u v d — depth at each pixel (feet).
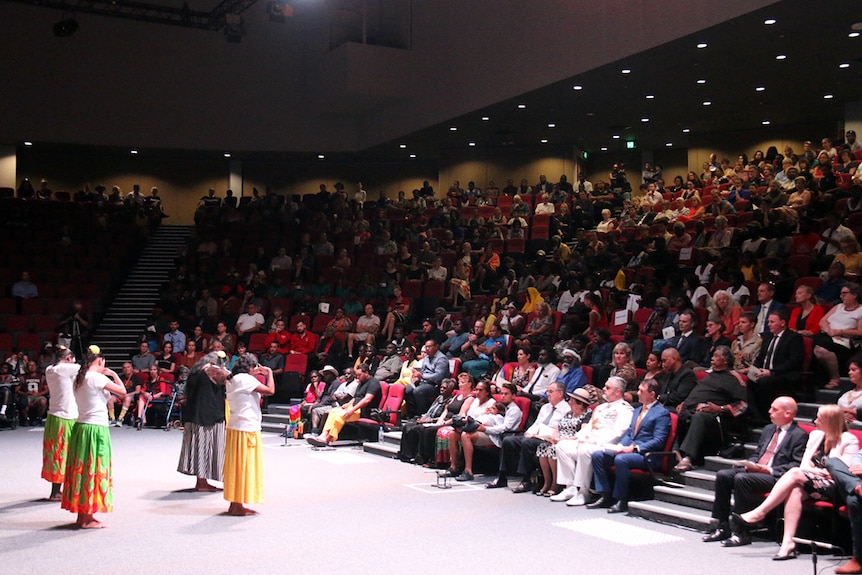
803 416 27.30
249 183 84.58
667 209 56.90
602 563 19.11
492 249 60.44
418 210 70.44
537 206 66.44
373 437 39.50
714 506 21.35
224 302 58.54
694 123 65.62
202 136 72.84
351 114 73.00
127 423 48.96
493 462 31.99
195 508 25.30
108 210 73.77
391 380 42.75
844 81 52.70
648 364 29.55
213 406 28.07
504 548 20.45
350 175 85.05
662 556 19.70
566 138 71.51
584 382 31.99
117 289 64.64
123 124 71.51
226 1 62.59
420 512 24.72
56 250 65.31
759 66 48.85
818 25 41.22
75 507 22.06
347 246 65.10
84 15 70.64
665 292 40.19
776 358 27.61
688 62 47.70
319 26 70.08
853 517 18.12
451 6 60.85
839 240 36.83
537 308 41.06
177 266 67.97
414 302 54.44
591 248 51.08
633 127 67.00
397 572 18.40
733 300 32.55
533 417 31.76
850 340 28.60
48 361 50.62
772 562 19.11
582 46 49.52
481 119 62.03
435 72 62.80
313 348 50.31
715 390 26.84
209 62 73.10
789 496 19.71
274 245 67.51
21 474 31.42
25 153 79.00
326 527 22.74
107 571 18.42
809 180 48.16
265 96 73.61
